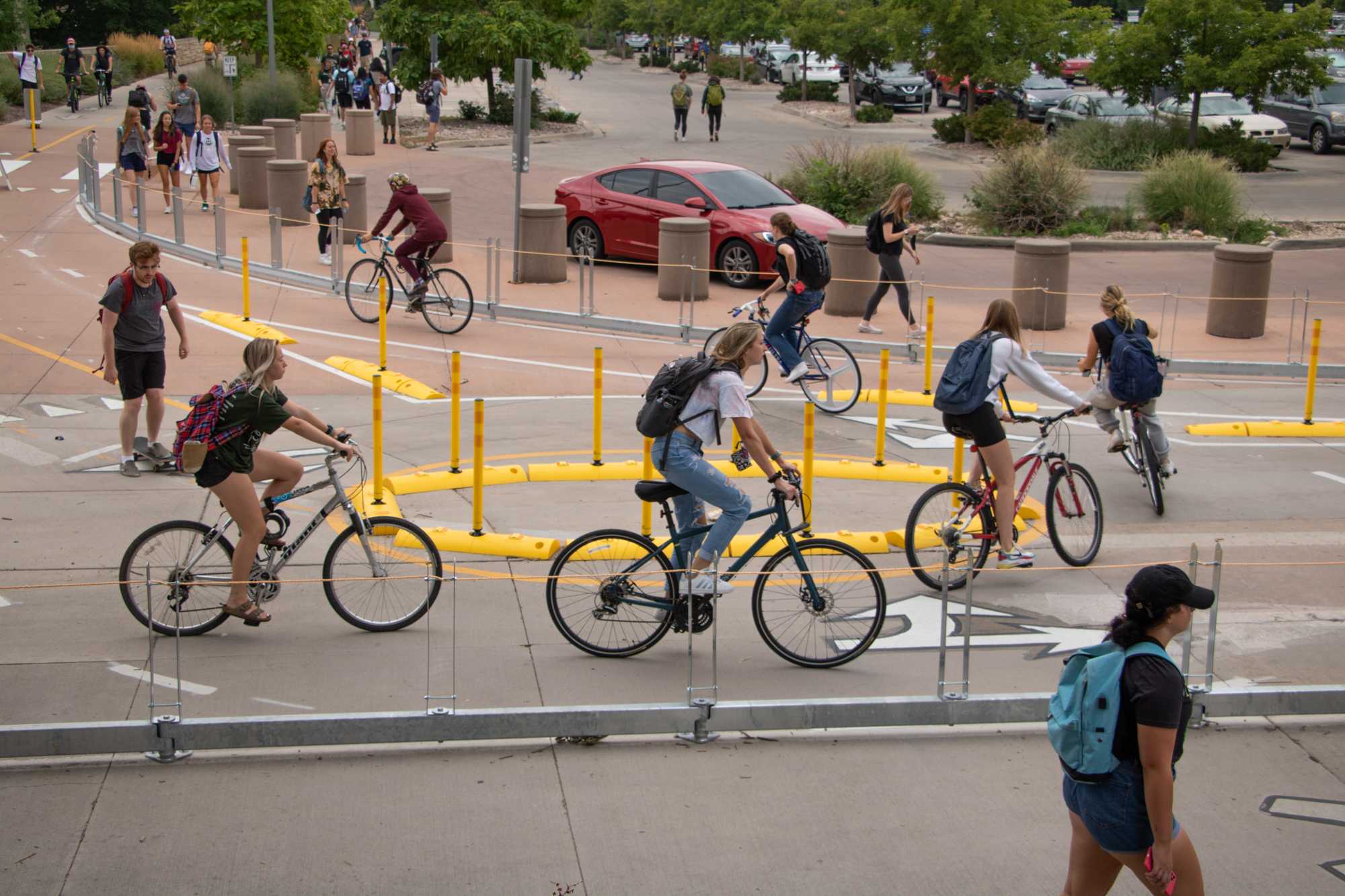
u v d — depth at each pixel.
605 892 5.03
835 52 41.34
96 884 4.98
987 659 7.32
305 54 40.53
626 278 19.28
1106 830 4.33
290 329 15.60
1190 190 22.89
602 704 6.59
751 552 7.13
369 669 6.98
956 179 28.44
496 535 8.84
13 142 31.09
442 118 38.81
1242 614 8.11
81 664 6.94
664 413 6.89
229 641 7.33
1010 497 8.21
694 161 19.67
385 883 5.05
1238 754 6.25
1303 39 28.42
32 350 13.95
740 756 6.14
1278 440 12.29
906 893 5.07
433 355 14.67
